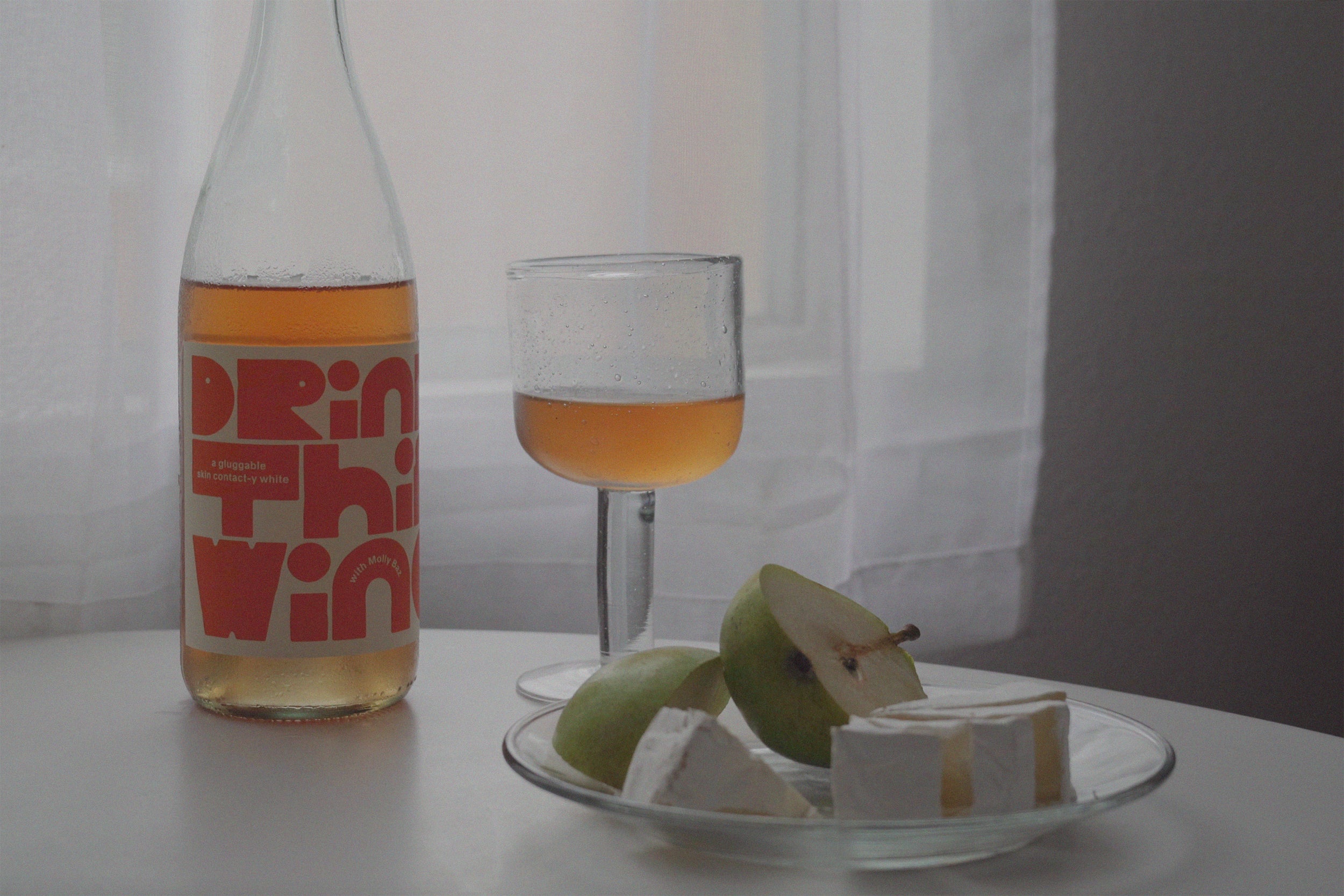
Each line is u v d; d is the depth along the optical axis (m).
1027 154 1.26
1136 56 1.42
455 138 1.02
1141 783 0.44
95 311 0.87
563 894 0.43
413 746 0.58
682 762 0.44
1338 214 1.55
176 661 0.74
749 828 0.42
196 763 0.56
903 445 1.26
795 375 1.09
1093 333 1.44
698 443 0.65
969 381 1.27
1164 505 1.50
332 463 0.59
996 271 1.26
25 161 0.84
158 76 0.89
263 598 0.60
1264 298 1.52
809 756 0.54
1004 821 0.41
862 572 1.25
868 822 0.41
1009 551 1.31
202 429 0.60
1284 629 1.59
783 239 1.08
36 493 0.87
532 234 1.04
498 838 0.48
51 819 0.49
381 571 0.61
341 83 0.70
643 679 0.53
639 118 1.05
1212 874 0.45
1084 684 1.48
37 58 0.84
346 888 0.43
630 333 0.65
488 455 1.07
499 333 1.05
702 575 1.09
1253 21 1.47
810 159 1.08
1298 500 1.57
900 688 0.56
